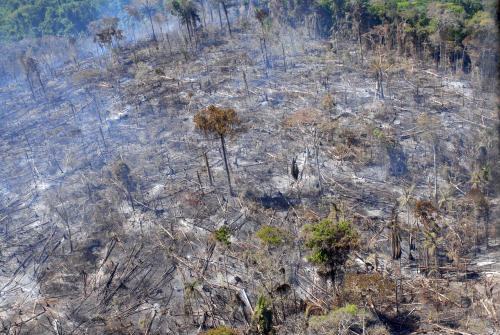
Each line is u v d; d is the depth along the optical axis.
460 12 89.25
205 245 57.38
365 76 92.19
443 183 62.47
